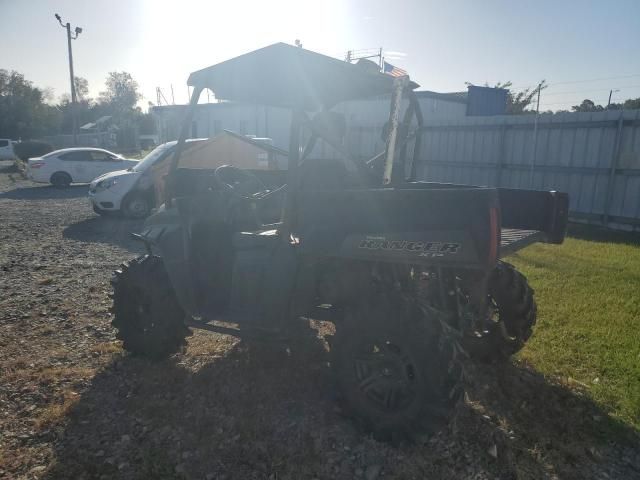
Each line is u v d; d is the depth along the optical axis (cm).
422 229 276
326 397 346
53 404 341
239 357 407
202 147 934
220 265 376
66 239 932
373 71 370
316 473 272
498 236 260
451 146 1358
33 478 269
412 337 280
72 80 3003
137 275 403
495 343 393
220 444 296
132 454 288
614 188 1045
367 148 1330
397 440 291
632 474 273
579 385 361
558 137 1131
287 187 326
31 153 3453
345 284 323
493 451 288
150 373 384
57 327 482
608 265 687
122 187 1151
